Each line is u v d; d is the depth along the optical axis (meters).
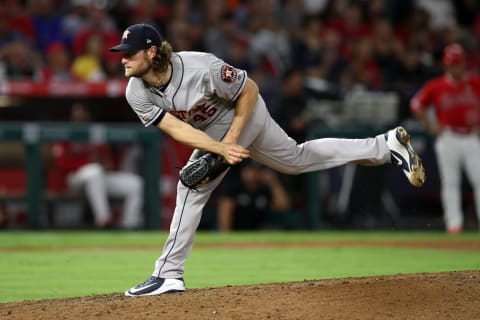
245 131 20.83
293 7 58.22
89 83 43.84
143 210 45.19
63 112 45.03
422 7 60.28
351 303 18.66
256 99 20.61
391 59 54.34
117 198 45.59
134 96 20.47
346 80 52.50
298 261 31.47
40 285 25.45
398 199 47.38
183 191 20.73
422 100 42.62
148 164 44.03
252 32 53.84
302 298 19.08
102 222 44.66
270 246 37.41
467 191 49.03
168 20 53.38
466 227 48.59
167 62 19.97
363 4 59.84
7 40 49.44
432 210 47.88
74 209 45.00
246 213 45.66
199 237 41.16
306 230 46.03
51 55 47.72
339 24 58.47
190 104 20.28
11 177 43.81
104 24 51.25
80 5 52.81
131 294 20.59
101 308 19.14
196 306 18.80
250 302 18.91
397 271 28.09
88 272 28.58
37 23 51.69
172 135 20.34
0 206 44.00
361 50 53.91
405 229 47.03
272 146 21.41
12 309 19.75
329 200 46.75
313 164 21.94
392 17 60.81
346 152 21.89
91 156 44.91
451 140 42.44
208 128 20.97
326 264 30.44
